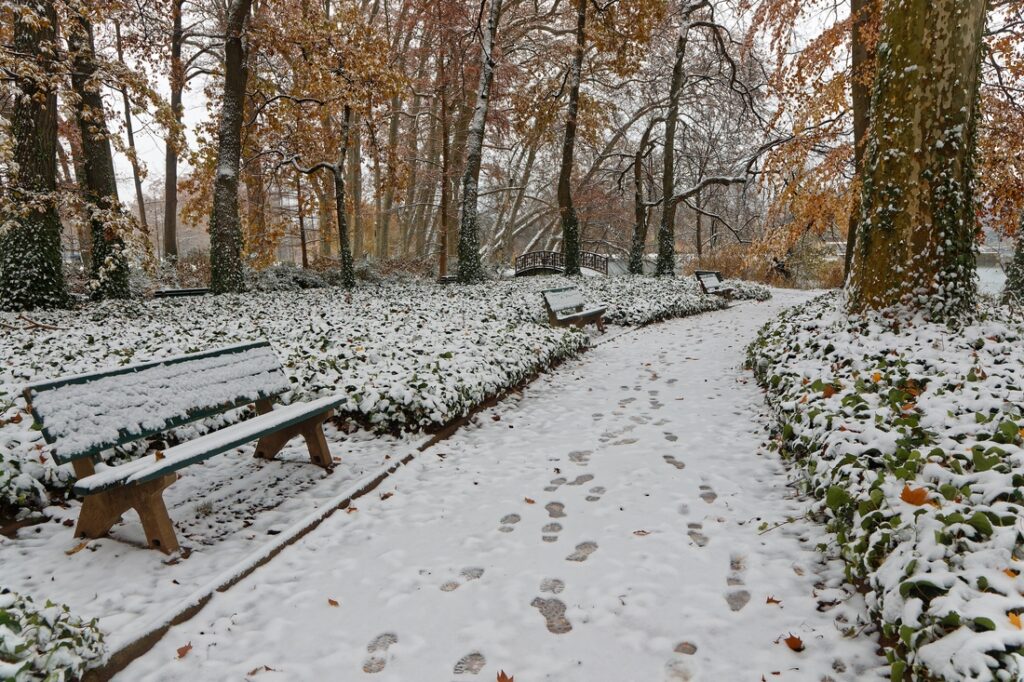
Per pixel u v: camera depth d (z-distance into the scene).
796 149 9.20
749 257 9.77
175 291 14.99
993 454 2.88
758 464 4.28
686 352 8.87
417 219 31.92
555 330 8.89
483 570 3.03
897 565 2.25
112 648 2.34
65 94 9.30
